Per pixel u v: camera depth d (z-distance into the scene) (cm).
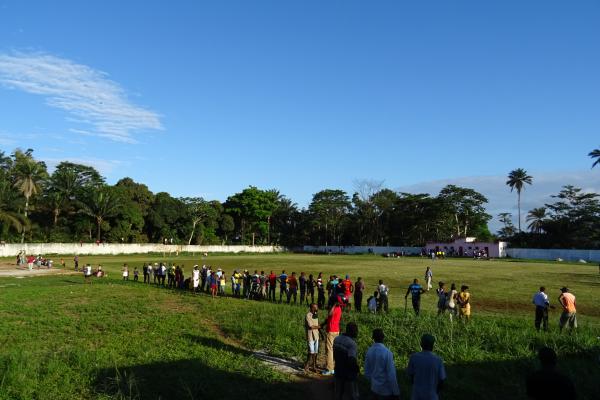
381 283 2136
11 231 7188
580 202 9331
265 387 1016
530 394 617
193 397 926
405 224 11325
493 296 2797
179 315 1916
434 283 3584
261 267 5338
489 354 1276
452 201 10962
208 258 7606
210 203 11638
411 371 727
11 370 1028
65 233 8181
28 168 7450
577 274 4469
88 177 9050
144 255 8325
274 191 12525
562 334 1505
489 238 12062
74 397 927
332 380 1096
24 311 1950
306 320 1191
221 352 1307
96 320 1775
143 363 1158
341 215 12019
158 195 10319
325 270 4859
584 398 978
